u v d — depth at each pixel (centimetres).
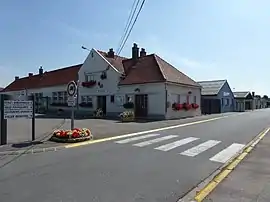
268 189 592
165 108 2677
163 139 1332
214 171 760
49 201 527
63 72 4366
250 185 621
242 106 5675
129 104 2894
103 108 3294
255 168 781
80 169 766
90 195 561
